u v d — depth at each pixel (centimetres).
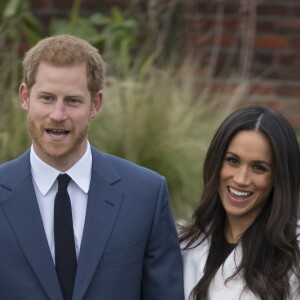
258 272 1180
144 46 2480
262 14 2548
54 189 1158
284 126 1187
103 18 2412
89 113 1130
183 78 2261
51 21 2552
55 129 1104
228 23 2550
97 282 1140
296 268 1177
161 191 1206
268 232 1188
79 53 1111
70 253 1138
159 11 2534
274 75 2553
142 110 2038
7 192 1158
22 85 1148
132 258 1162
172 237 1218
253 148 1173
